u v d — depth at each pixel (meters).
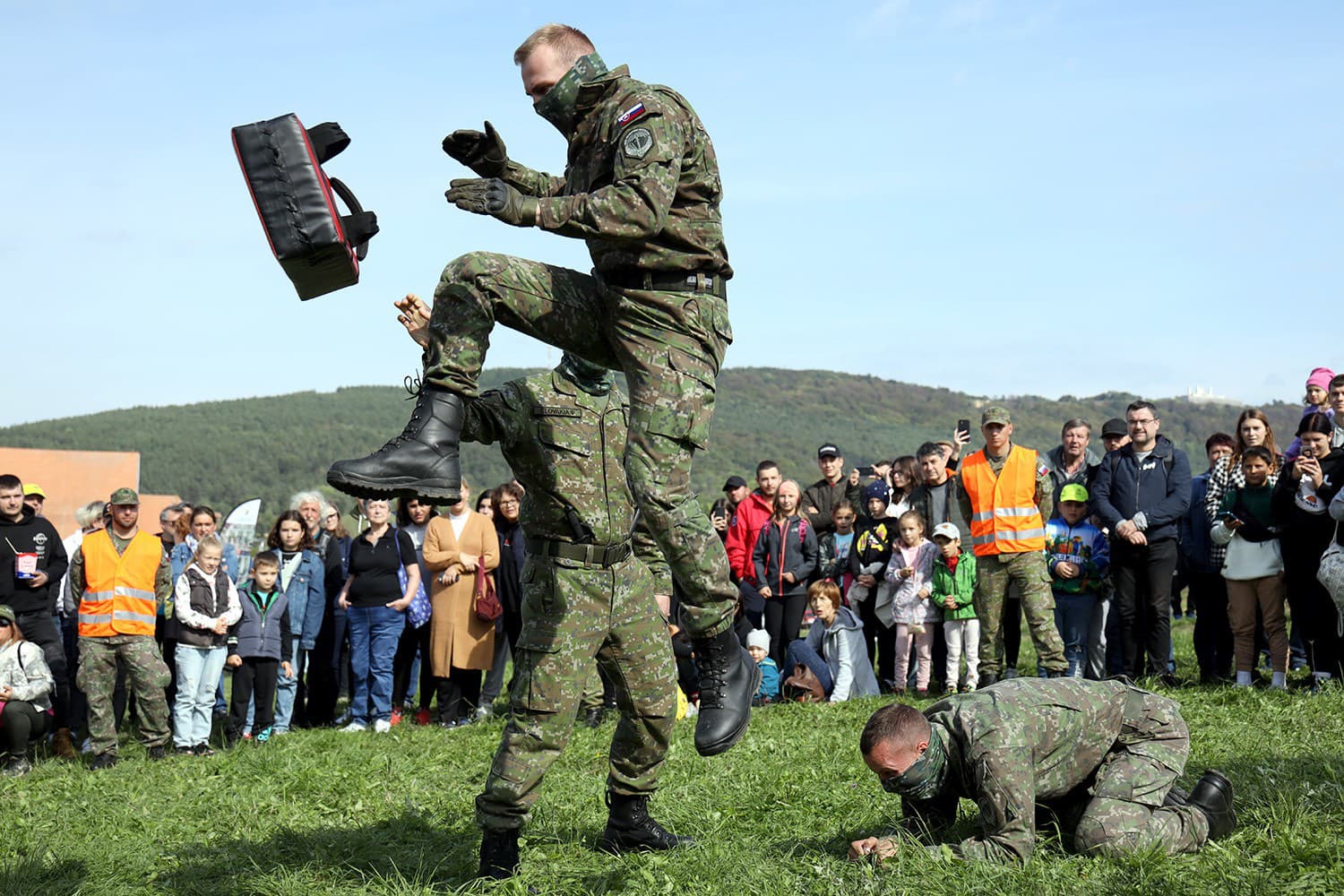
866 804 5.87
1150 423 9.76
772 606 11.30
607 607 4.90
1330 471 9.09
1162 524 9.64
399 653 11.83
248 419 134.00
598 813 6.13
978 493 9.58
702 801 6.17
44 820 6.95
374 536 10.72
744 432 144.75
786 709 9.72
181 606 10.05
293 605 10.91
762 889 4.54
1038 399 169.00
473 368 3.99
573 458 4.75
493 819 4.80
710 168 3.94
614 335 4.02
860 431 155.38
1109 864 4.46
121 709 11.03
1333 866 4.25
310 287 3.96
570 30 4.07
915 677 11.19
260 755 8.60
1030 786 4.55
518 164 4.22
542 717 4.80
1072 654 10.17
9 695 9.17
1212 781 4.82
